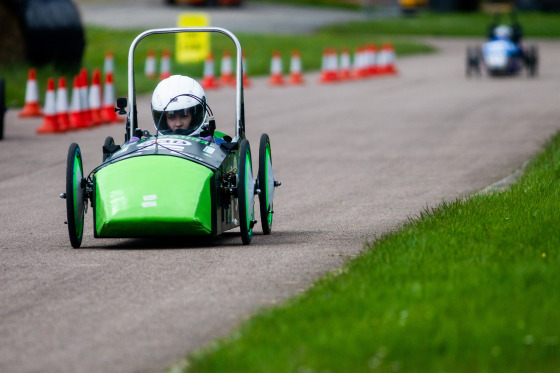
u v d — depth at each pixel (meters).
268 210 32.62
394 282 23.00
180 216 28.47
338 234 32.81
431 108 80.75
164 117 32.47
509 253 25.44
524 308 20.36
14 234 33.81
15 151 57.34
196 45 108.81
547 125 67.06
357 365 17.64
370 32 199.12
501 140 60.06
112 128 70.50
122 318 22.27
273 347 18.53
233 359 18.14
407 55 154.00
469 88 99.44
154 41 144.00
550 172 40.62
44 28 91.12
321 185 45.03
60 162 53.03
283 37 162.75
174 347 20.14
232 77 116.44
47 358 19.58
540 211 30.97
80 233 30.86
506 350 18.28
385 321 19.66
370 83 110.44
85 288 25.12
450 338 18.48
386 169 49.84
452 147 57.62
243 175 29.97
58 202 40.97
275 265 27.50
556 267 23.64
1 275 26.88
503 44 113.44
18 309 23.25
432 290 21.84
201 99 32.66
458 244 26.78
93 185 29.91
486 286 22.08
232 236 32.72
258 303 23.28
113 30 156.75
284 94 97.25
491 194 36.94
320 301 21.48
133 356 19.62
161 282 25.61
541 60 142.38
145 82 99.62
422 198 40.66
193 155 30.16
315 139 62.81
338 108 82.69
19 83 86.56
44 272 27.14
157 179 29.08
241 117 34.00
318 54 144.50
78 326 21.73
